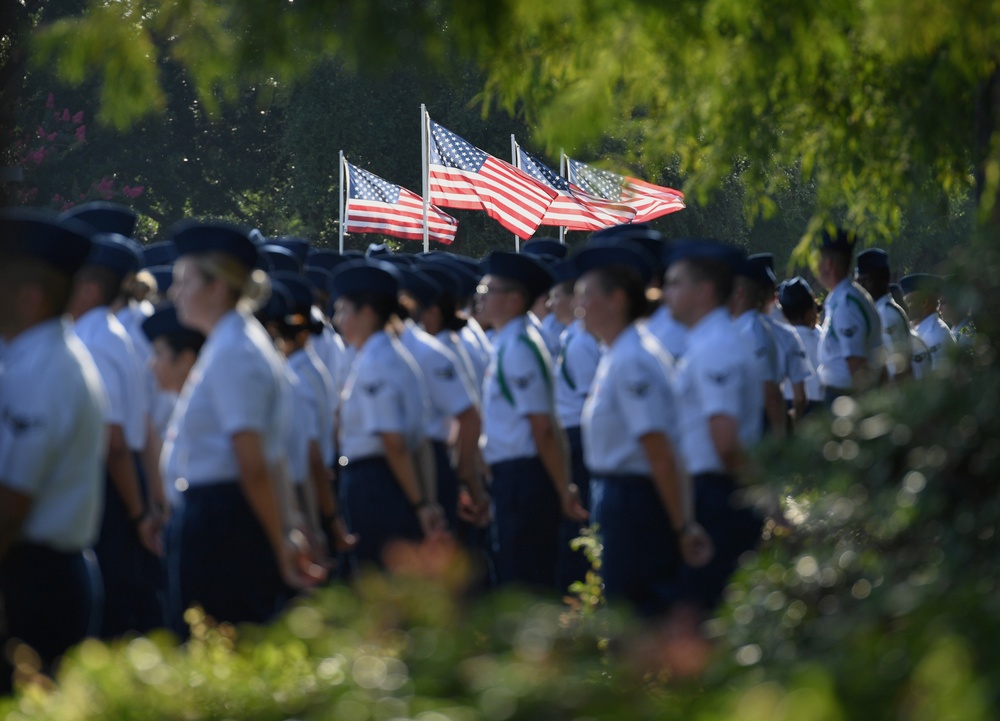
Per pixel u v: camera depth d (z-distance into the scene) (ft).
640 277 70.59
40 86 372.99
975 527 40.70
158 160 476.95
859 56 89.97
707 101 88.33
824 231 120.88
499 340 94.58
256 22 56.54
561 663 36.42
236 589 66.13
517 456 93.40
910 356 50.19
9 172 105.50
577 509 92.17
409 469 83.87
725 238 432.25
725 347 71.56
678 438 69.41
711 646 39.70
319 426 90.84
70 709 38.45
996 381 42.11
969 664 27.61
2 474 52.60
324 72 425.69
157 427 89.56
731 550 71.15
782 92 87.76
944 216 104.32
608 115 69.77
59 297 54.13
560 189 247.70
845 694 30.37
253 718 37.35
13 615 53.57
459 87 61.57
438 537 83.25
